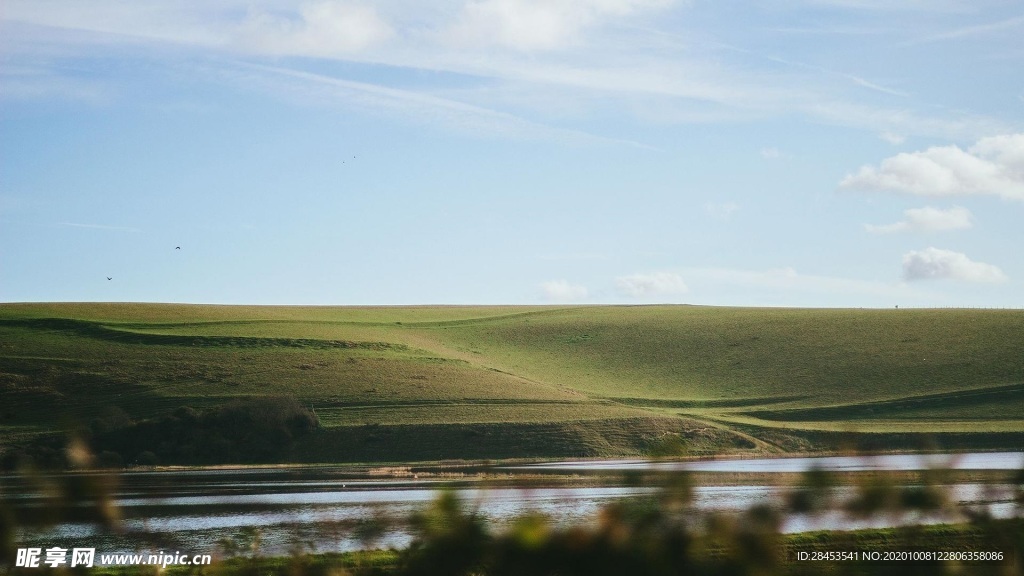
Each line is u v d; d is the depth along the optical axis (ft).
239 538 94.58
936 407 345.72
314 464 284.41
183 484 191.11
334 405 335.67
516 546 24.70
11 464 258.16
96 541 91.35
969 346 415.44
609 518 24.73
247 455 293.64
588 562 24.13
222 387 353.31
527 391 368.27
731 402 382.83
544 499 119.44
